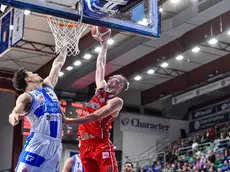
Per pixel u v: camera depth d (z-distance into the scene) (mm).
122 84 5637
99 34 6148
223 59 22234
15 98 24969
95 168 5594
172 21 17891
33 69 22750
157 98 26953
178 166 21594
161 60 20953
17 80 4758
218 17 17859
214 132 25203
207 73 23156
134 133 28188
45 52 20125
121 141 27562
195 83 24078
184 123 29969
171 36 19484
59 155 4598
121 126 27859
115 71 23703
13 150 23359
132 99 28297
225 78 23594
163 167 24281
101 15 5617
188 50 20250
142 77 25328
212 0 16688
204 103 29312
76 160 6027
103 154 5488
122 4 5426
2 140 26328
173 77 25562
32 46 19438
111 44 19375
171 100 29719
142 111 28984
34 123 4461
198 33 18828
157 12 6227
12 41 13555
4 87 22453
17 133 23734
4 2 5125
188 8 17109
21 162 4406
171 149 27031
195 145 23672
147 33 6082
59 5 5445
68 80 23422
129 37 18891
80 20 5547
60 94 25469
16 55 20516
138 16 6051
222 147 21922
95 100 5613
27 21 16891
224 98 27969
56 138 4543
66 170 6031
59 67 5297
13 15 13695
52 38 18703
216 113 28172
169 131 29391
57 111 4617
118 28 5840
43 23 17125
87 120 4883
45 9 5352
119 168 26781
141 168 24812
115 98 5164
